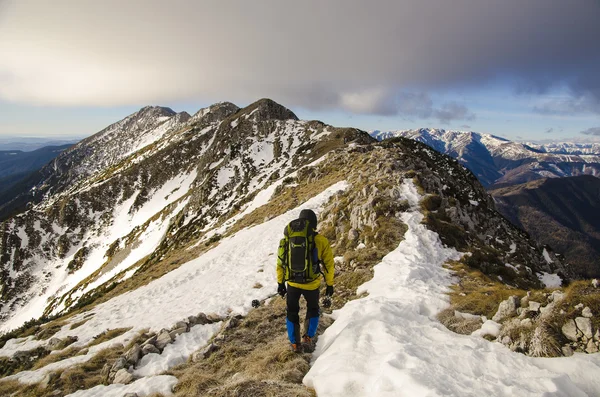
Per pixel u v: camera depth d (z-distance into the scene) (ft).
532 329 18.12
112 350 38.68
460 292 29.76
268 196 180.86
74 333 54.70
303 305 34.83
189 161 484.74
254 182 293.84
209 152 438.81
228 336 30.99
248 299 46.39
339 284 40.65
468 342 19.02
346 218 65.16
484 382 13.93
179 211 359.05
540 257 78.59
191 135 538.06
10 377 35.37
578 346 16.25
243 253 79.30
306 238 20.76
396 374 14.88
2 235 408.67
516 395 12.67
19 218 430.20
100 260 375.25
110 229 430.61
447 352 17.19
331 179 129.08
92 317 64.69
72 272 384.88
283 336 27.73
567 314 17.54
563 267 84.58
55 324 67.36
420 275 36.32
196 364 26.71
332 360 18.54
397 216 55.01
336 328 24.14
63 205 457.68
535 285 46.26
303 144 349.41
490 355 16.58
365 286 36.86
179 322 37.42
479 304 25.46
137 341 39.19
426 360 16.34
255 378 19.85
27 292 366.84
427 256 43.52
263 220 117.29
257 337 29.73
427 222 51.98
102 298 106.11
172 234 290.15
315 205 95.40
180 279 75.66
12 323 328.49
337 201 79.25
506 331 19.42
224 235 129.70
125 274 256.93
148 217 413.80
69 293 320.09
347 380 16.16
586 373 14.17
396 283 33.78
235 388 17.63
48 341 50.75
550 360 15.74
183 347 32.50
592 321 16.30
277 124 409.69
